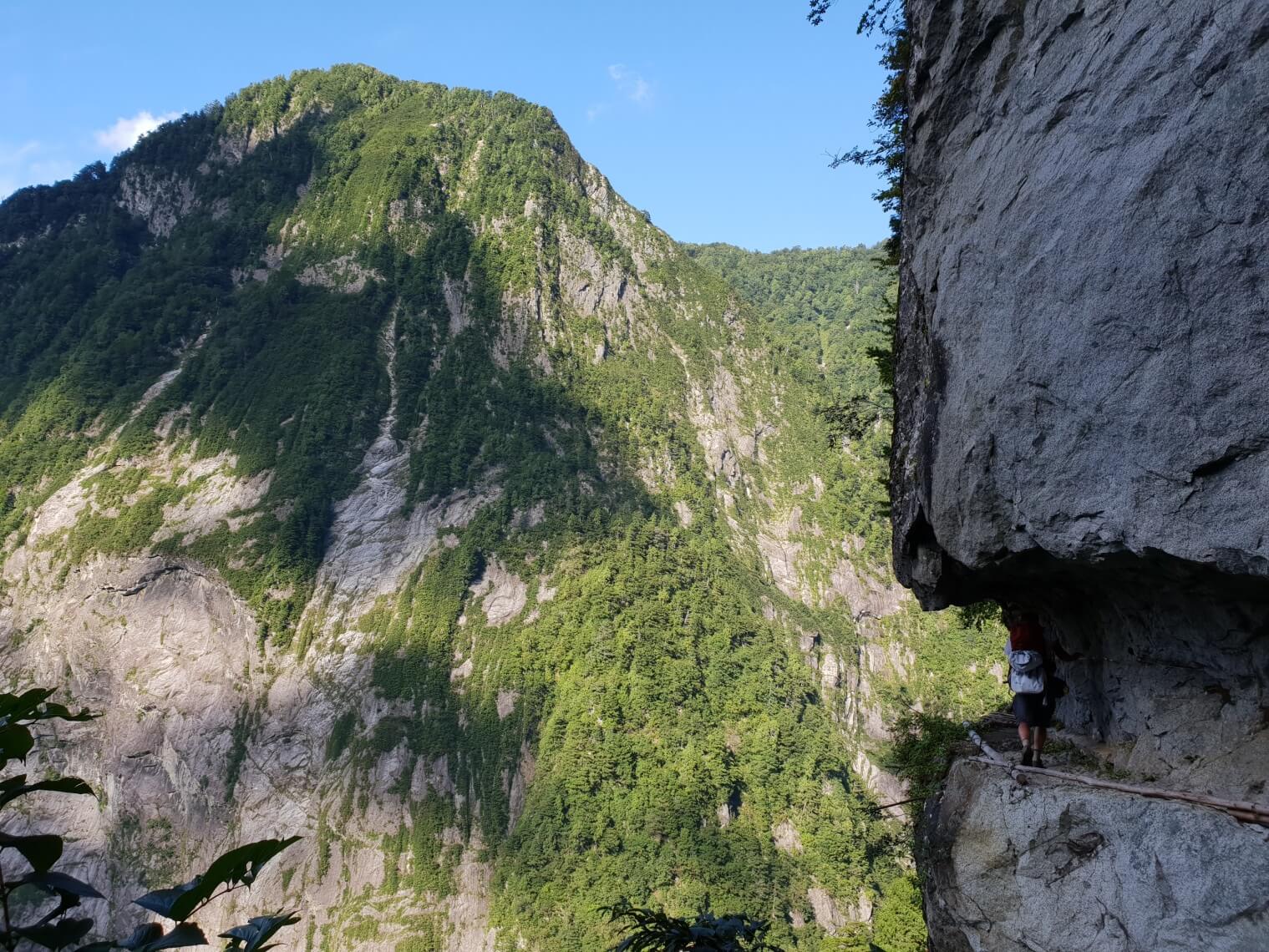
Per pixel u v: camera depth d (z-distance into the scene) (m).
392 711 126.44
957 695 139.62
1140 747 7.24
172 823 119.62
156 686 131.62
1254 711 6.25
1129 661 7.77
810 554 171.75
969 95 8.75
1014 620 9.64
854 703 144.62
